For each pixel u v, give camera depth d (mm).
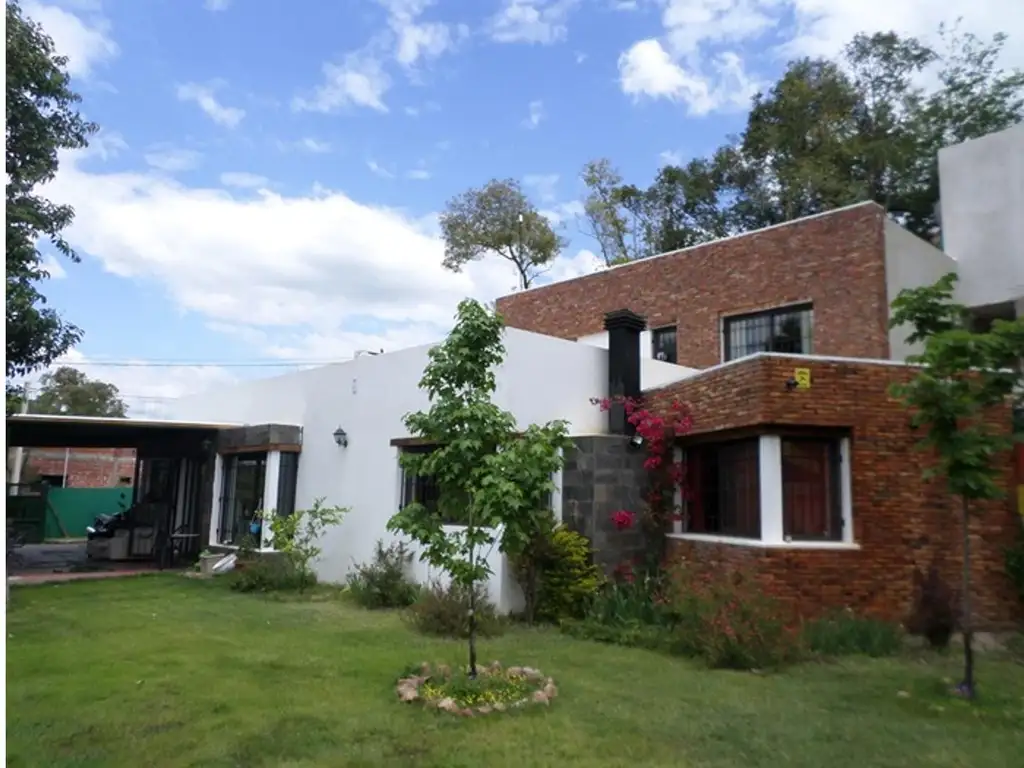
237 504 17469
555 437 7172
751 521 10328
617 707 6609
